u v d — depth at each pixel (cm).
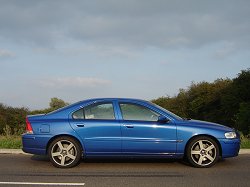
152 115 930
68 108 944
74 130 918
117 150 914
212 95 6097
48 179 804
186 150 920
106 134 913
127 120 922
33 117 945
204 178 808
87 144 914
